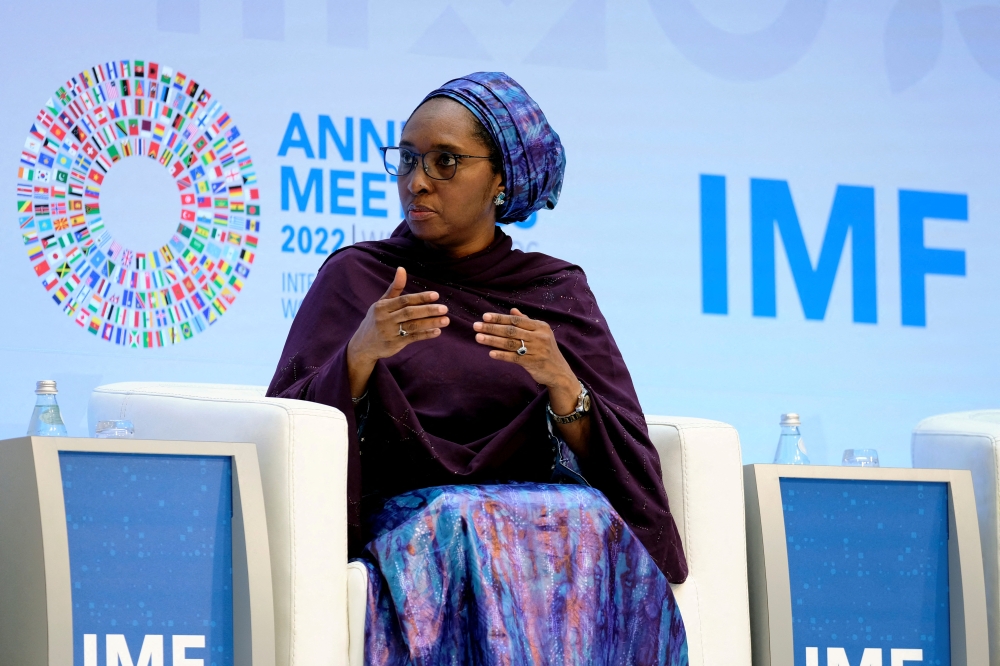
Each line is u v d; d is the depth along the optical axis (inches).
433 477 325.4
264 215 454.6
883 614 343.9
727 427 343.0
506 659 283.1
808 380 507.8
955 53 538.6
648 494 325.7
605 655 299.6
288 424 293.6
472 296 354.3
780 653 330.6
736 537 336.5
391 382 320.2
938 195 530.3
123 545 282.4
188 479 288.8
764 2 519.8
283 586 289.4
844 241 518.0
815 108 521.3
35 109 429.7
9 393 419.8
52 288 427.5
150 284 439.2
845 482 347.3
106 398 340.8
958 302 526.9
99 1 439.2
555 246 489.4
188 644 284.8
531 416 328.8
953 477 350.6
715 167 508.7
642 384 492.4
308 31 466.3
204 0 452.8
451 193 340.2
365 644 289.1
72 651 267.4
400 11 479.5
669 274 499.5
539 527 301.0
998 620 360.2
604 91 500.4
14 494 280.7
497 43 491.2
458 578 292.7
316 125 464.4
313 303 348.8
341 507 296.5
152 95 443.5
